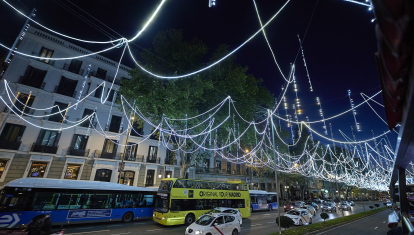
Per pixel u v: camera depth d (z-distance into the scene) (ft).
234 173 126.21
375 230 47.60
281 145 116.47
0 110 66.59
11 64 71.00
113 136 85.15
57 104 77.20
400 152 11.28
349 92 45.03
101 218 48.62
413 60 4.71
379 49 5.49
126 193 53.98
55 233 28.17
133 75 59.98
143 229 45.78
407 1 3.42
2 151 64.75
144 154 91.40
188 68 60.44
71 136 77.20
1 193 40.55
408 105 5.80
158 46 60.44
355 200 239.50
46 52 78.79
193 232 35.40
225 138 78.07
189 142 75.66
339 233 43.62
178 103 56.44
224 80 63.52
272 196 106.42
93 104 83.82
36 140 70.95
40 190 43.32
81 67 84.94
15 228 39.58
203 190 57.16
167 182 53.16
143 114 63.93
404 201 15.55
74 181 48.47
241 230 47.06
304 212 60.08
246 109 69.46
